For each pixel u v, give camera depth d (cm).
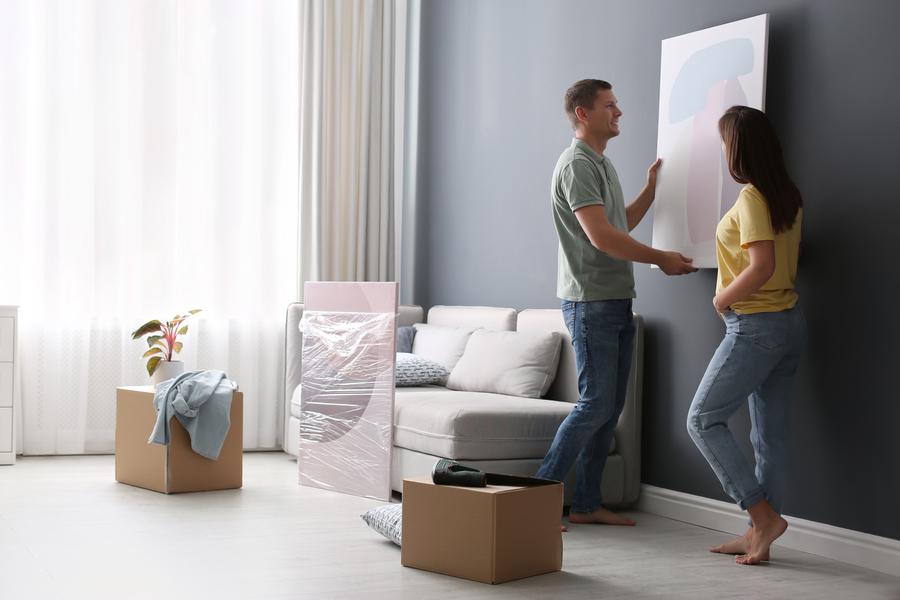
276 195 544
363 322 399
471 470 282
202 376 407
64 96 499
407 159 588
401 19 586
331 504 378
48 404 495
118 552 291
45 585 254
